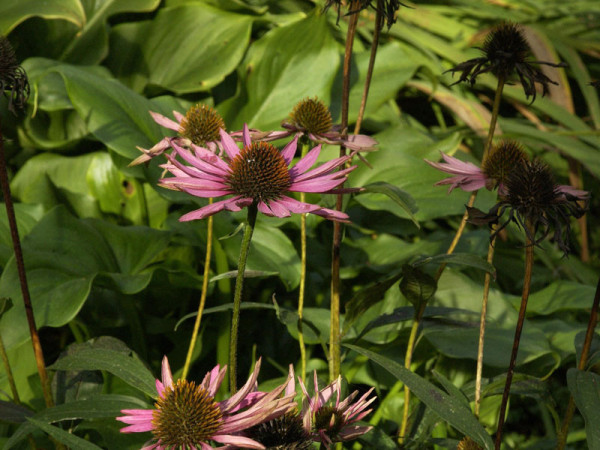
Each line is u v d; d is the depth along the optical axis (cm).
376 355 93
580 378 94
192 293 136
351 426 94
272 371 135
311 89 162
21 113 151
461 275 129
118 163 125
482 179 102
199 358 128
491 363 118
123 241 123
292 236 147
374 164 143
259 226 128
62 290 114
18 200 149
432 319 110
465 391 107
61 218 121
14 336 110
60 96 142
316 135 105
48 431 90
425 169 142
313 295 146
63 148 151
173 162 93
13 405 102
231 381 94
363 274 140
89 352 98
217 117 107
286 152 98
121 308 129
